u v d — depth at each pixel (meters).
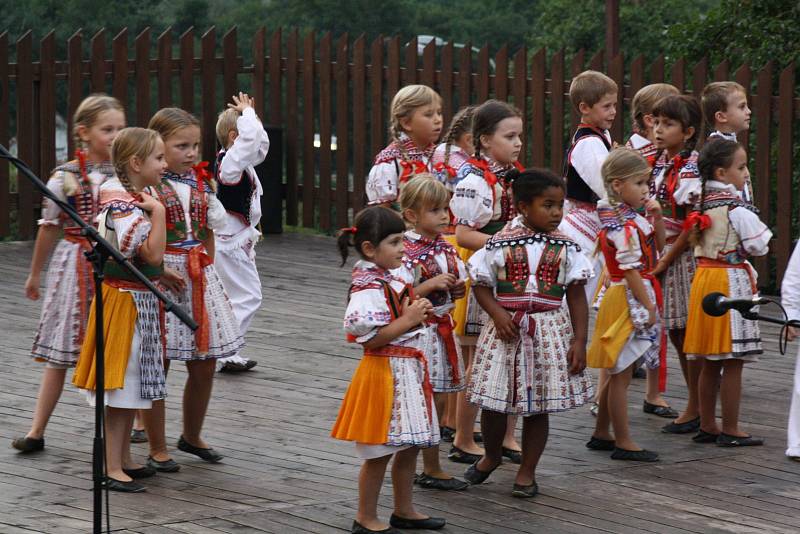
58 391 7.13
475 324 7.34
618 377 7.30
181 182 6.94
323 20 32.62
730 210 7.59
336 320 11.13
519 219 6.56
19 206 14.66
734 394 7.65
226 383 8.90
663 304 8.21
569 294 6.57
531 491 6.54
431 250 6.64
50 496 6.34
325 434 7.70
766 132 12.62
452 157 7.59
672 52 16.12
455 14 35.28
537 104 14.29
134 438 7.45
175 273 6.73
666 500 6.58
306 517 6.11
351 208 16.03
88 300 7.02
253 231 9.30
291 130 16.27
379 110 15.55
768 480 7.00
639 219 7.32
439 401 7.27
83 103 7.08
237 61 16.14
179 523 5.95
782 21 15.19
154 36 28.47
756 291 7.71
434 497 6.54
